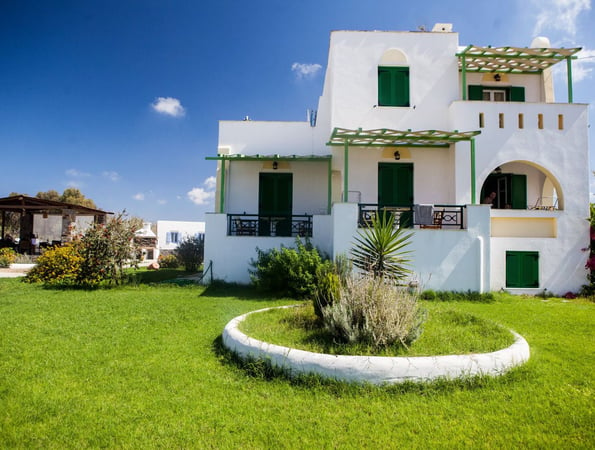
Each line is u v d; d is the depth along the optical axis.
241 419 3.45
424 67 13.41
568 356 5.18
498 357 4.43
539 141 12.48
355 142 12.90
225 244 12.46
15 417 3.41
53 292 10.54
